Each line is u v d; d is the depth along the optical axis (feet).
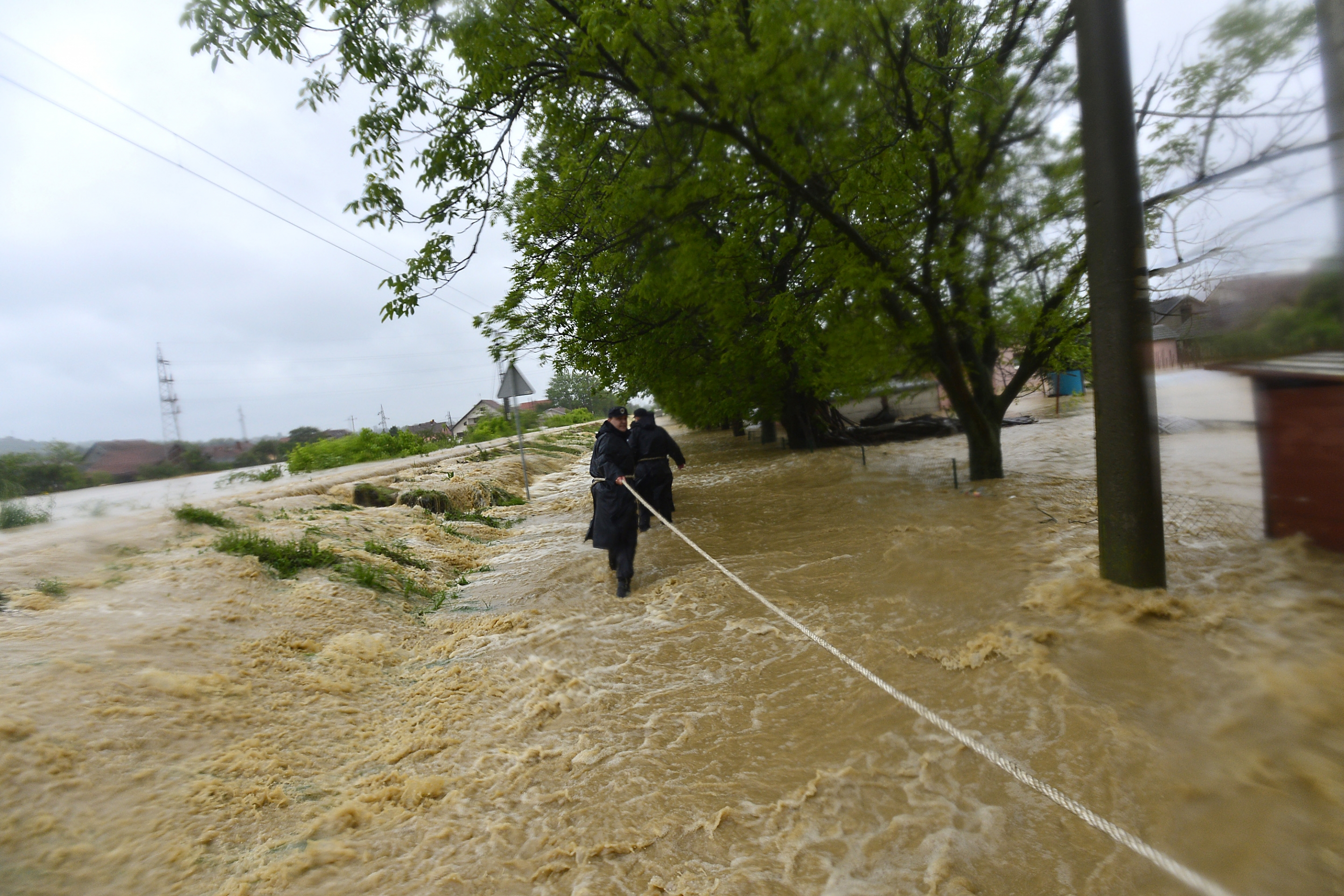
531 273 30.96
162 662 13.53
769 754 11.05
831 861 8.45
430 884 8.54
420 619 20.57
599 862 8.82
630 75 21.68
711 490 41.91
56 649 13.00
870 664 13.79
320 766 11.56
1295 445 16.03
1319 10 12.13
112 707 11.39
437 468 60.29
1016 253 27.02
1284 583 14.39
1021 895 7.57
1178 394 31.96
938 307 27.91
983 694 11.85
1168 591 14.89
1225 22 19.19
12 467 59.52
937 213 25.95
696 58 20.68
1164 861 6.34
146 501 38.11
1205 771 9.04
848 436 57.31
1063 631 13.69
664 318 41.29
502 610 21.07
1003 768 7.86
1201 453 28.76
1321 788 8.37
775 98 21.07
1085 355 32.76
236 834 9.48
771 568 21.89
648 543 28.48
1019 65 25.50
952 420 55.01
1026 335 30.40
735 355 45.96
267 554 21.63
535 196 31.22
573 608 20.45
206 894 8.28
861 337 30.81
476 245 27.55
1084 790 9.10
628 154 24.97
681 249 27.48
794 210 31.04
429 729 12.85
